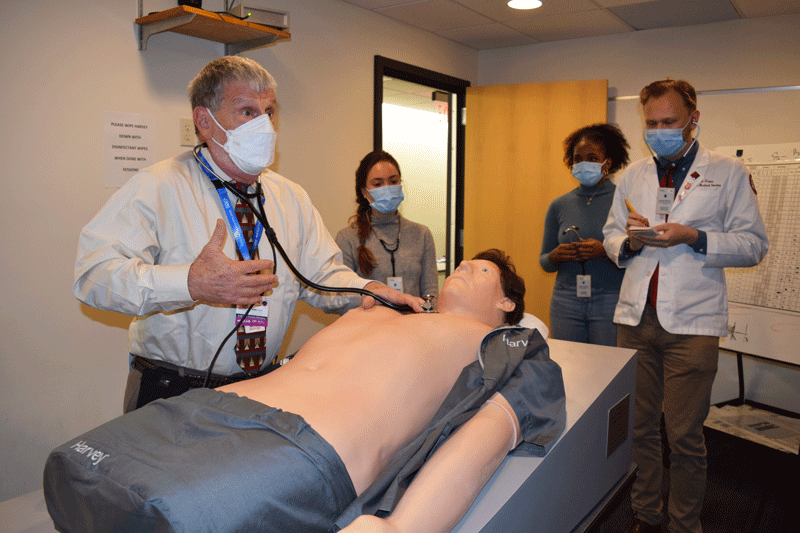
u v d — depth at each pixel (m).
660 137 1.90
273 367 1.47
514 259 4.06
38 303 1.99
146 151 2.26
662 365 2.11
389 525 0.82
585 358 1.70
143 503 0.74
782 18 3.21
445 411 1.18
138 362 1.38
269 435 0.90
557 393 1.27
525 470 1.11
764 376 3.34
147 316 1.33
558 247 2.62
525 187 3.99
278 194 1.52
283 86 2.87
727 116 3.41
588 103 3.75
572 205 2.78
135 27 2.19
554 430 1.20
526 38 3.95
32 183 1.95
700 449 1.94
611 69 3.83
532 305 4.02
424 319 1.38
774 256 3.04
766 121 3.29
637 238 1.92
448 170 4.45
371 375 1.15
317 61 3.03
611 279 2.55
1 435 1.93
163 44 2.29
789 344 2.96
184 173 1.35
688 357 1.93
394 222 2.49
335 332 1.36
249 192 1.43
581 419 1.31
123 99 2.18
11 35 1.86
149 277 1.11
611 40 3.81
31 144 1.93
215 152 1.34
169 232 1.30
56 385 2.05
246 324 1.32
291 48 2.89
